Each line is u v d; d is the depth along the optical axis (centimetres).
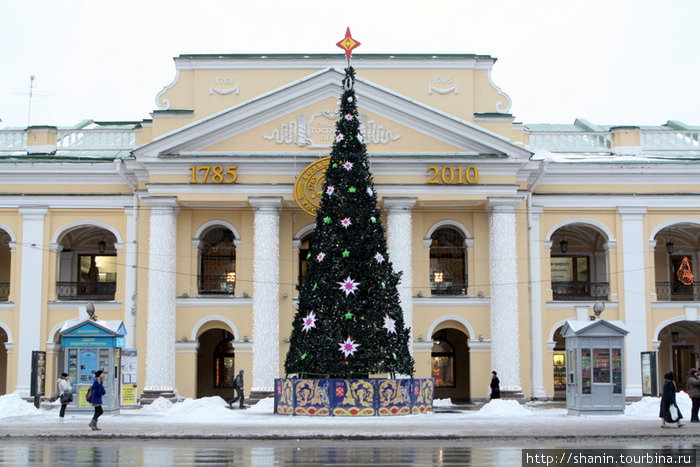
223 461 1730
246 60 3988
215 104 3969
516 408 3062
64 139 4209
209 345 4347
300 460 1747
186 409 3086
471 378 3897
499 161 3806
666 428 2408
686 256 4484
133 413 3162
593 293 4219
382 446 2064
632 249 4066
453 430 2358
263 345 3750
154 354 3756
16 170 4016
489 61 4038
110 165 4009
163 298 3781
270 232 3797
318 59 3984
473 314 3931
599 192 4075
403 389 2888
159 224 3809
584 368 2909
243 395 3653
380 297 2856
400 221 3809
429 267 3978
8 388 3975
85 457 1811
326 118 3844
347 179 2930
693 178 4088
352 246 2861
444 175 3806
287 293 3916
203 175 3794
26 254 4025
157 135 3931
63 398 2816
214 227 4009
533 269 4006
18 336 3997
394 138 3834
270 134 3841
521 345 3916
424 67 4012
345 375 2834
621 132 4194
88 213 4038
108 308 3975
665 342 4512
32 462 1719
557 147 4225
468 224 3991
